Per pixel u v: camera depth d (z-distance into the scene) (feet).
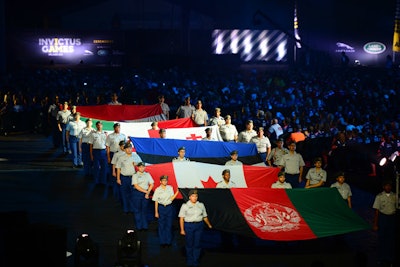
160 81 141.38
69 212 61.05
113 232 54.65
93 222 57.72
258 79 146.30
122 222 57.72
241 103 115.75
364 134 78.74
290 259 48.03
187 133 70.74
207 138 69.51
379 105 108.58
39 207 62.90
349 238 53.72
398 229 44.45
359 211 62.34
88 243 42.34
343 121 90.38
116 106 84.02
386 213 47.19
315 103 117.39
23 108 116.98
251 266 46.44
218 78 144.77
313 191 50.08
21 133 116.06
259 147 69.77
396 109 106.93
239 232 46.19
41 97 121.60
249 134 71.72
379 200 47.42
